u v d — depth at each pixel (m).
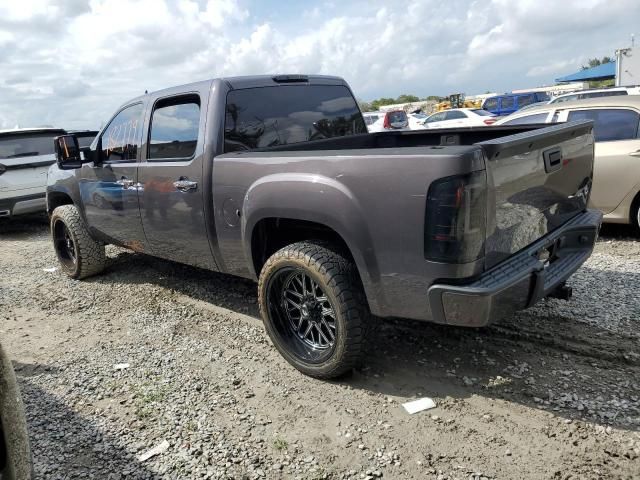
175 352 4.07
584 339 3.72
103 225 5.42
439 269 2.76
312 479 2.60
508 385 3.27
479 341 3.85
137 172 4.70
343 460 2.72
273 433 2.98
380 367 3.62
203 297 5.24
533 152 3.10
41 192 9.52
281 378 3.57
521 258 3.07
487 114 19.22
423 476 2.56
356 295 3.23
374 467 2.65
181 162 4.21
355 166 3.00
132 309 5.07
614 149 6.05
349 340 3.24
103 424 3.16
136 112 4.79
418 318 3.03
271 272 3.54
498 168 2.80
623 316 4.04
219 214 3.96
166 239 4.62
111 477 2.69
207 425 3.08
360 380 3.47
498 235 2.90
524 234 3.16
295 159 3.34
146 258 6.79
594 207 6.30
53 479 2.69
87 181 5.41
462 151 2.64
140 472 2.71
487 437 2.81
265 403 3.28
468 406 3.10
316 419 3.08
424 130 5.04
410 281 2.92
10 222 11.12
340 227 3.10
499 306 2.81
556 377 3.31
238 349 4.05
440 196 2.68
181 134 4.27
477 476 2.54
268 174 3.51
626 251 5.76
